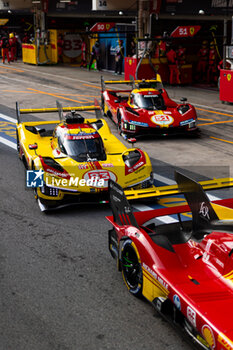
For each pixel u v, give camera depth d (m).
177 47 32.38
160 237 6.42
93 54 38.31
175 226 7.47
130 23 35.84
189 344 5.32
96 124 13.62
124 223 6.96
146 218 7.29
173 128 16.33
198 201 5.87
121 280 7.12
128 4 34.44
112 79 33.28
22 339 5.69
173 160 13.88
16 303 6.50
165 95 18.20
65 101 24.30
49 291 6.80
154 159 14.02
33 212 9.98
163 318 6.09
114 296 6.65
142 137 17.16
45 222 9.43
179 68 31.14
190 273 5.66
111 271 7.40
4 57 44.16
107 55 38.53
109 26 31.53
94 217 9.72
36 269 7.47
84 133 11.02
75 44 44.22
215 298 5.05
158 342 5.59
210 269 5.58
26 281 7.10
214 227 5.77
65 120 11.80
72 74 36.34
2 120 19.92
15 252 8.07
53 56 43.53
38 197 10.12
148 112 16.67
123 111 16.64
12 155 14.40
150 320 6.05
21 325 5.98
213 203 7.25
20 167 13.14
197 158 14.07
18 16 49.62
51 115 21.09
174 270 5.73
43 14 41.12
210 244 5.68
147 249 6.04
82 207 10.35
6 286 6.95
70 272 7.37
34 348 5.52
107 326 5.94
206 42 32.59
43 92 27.50
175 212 7.25
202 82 32.91
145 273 6.08
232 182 7.17
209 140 16.48
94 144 10.87
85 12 38.41
